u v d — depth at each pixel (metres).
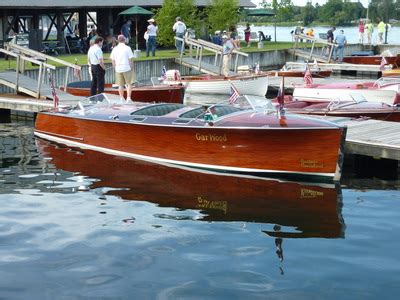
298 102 18.41
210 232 9.24
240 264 8.05
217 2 36.22
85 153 14.57
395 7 80.31
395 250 8.49
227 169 12.82
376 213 10.13
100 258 8.28
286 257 8.27
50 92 20.75
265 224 9.59
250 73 25.28
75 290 7.34
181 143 13.20
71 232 9.28
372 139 13.34
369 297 7.10
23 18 36.09
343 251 8.46
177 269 7.91
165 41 34.09
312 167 12.17
